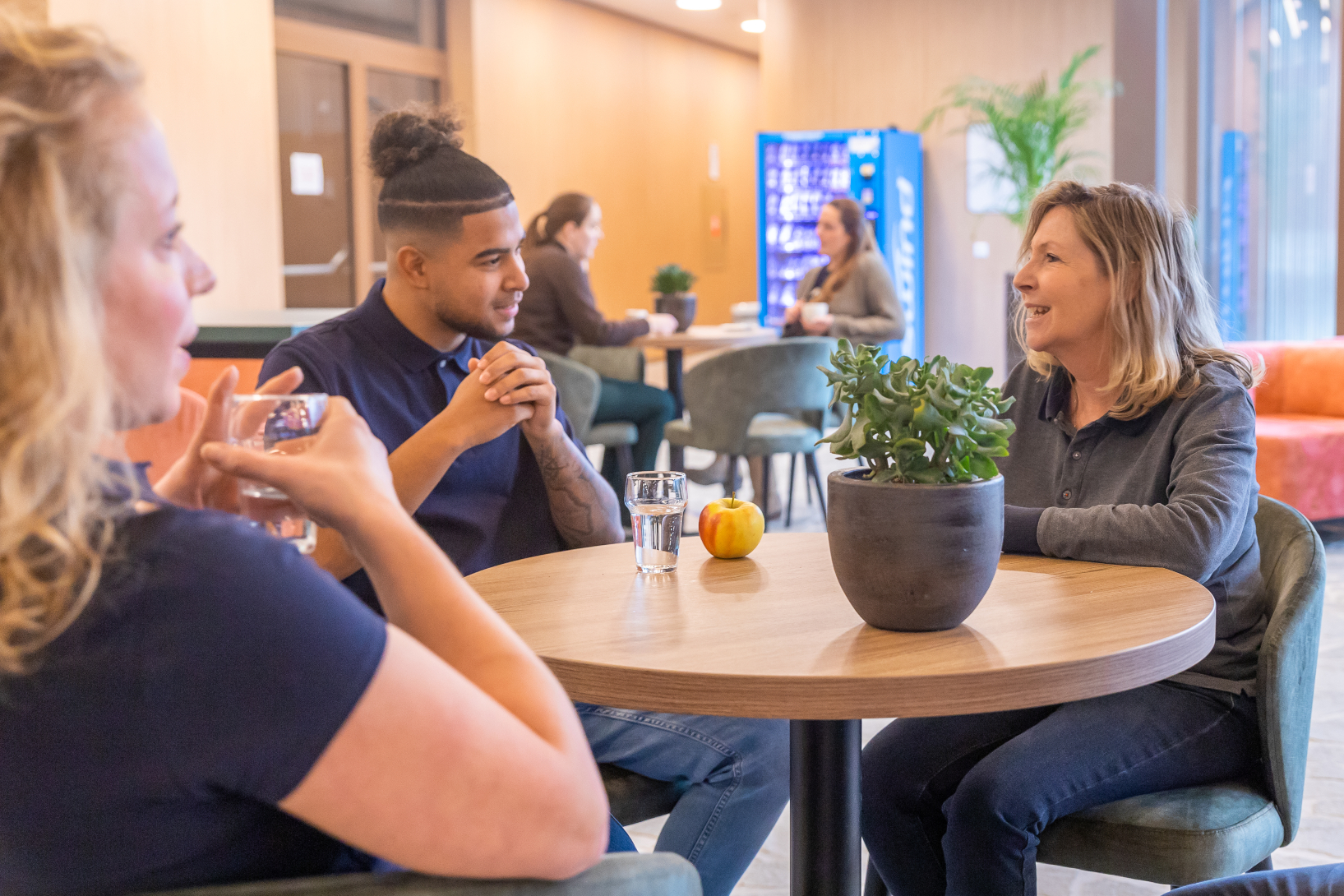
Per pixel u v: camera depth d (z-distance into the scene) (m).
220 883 0.74
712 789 1.58
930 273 9.17
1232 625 1.62
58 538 0.63
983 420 1.22
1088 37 8.38
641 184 11.57
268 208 6.59
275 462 0.81
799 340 4.84
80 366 0.63
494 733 0.71
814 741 1.37
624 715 1.66
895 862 1.65
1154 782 1.50
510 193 1.88
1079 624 1.28
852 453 1.24
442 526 1.85
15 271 0.62
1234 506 1.57
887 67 9.13
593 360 5.64
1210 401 1.70
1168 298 1.75
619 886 0.82
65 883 0.71
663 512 1.57
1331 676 3.27
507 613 1.37
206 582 0.66
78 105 0.65
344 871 0.83
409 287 1.87
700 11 10.97
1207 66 6.54
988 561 1.23
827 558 1.67
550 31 10.07
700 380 4.87
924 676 1.09
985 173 8.86
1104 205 1.77
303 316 3.73
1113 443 1.81
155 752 0.67
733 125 13.23
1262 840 1.47
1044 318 1.81
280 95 7.85
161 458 1.89
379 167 1.88
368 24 8.46
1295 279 6.32
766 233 9.59
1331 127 6.06
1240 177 6.54
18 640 0.65
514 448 1.94
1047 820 1.44
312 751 0.67
